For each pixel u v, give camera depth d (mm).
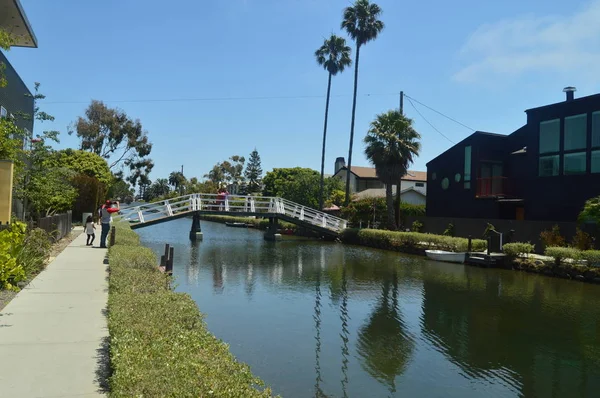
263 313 11688
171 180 119750
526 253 20312
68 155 36969
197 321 5699
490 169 29172
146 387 3436
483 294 14859
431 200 32812
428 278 17906
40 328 6633
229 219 59031
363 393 7082
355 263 22203
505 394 7215
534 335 10305
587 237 19078
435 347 9375
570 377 7918
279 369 7922
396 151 30906
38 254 11797
